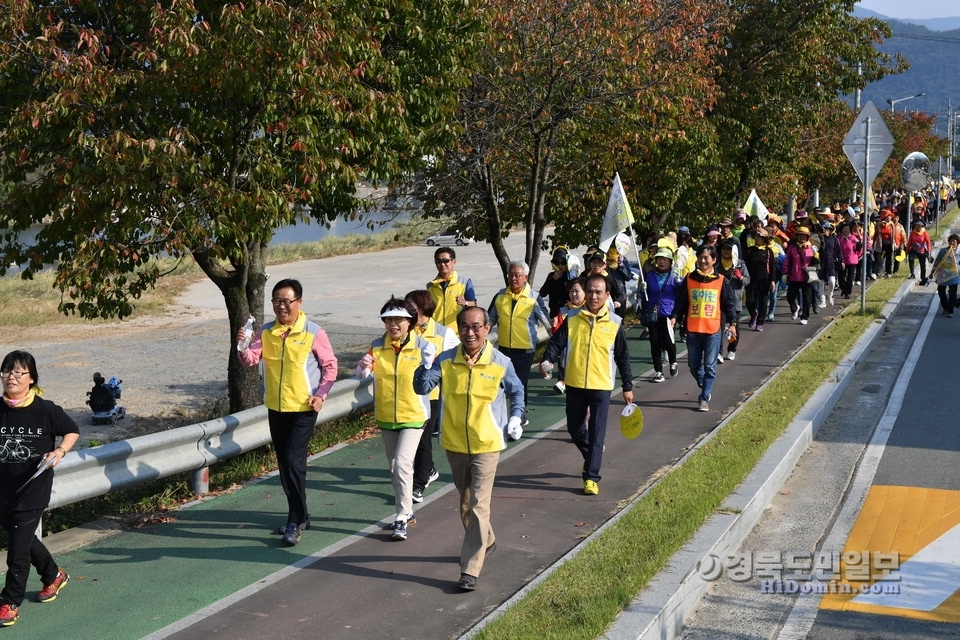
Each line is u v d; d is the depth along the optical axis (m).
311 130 9.99
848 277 22.22
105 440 13.56
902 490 8.81
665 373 14.26
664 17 16.36
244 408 11.42
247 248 10.95
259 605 6.24
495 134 15.00
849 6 21.62
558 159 16.53
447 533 7.63
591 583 6.24
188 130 9.38
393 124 11.13
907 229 31.56
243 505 8.44
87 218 9.16
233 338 11.45
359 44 10.55
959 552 7.35
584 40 14.53
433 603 6.24
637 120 15.79
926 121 62.59
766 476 8.62
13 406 6.00
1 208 9.67
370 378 11.04
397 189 16.02
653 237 16.89
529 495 8.52
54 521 8.17
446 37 12.23
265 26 9.31
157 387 17.59
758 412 10.99
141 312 27.80
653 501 7.86
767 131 22.22
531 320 10.66
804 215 20.41
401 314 7.39
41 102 9.12
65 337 23.84
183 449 8.43
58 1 9.81
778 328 18.19
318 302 29.89
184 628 5.90
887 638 5.98
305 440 7.47
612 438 10.45
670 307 13.48
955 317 19.72
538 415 11.70
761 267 17.64
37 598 6.33
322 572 6.81
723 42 20.70
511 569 6.82
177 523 7.95
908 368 14.52
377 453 10.16
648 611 5.82
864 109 18.48
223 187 9.30
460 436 6.50
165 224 9.17
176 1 9.05
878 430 10.98
